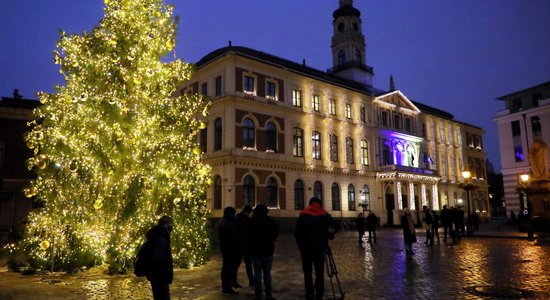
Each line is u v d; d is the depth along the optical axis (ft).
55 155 43.78
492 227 139.95
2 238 73.10
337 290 31.50
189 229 45.96
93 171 43.52
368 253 57.72
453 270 40.50
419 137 183.32
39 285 34.73
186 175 47.65
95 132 44.60
